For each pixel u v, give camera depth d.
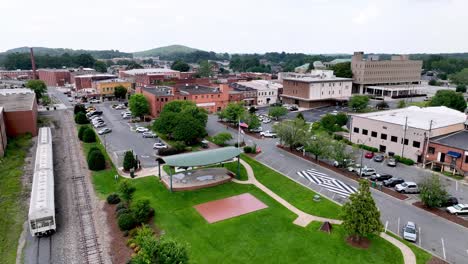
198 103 118.06
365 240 39.78
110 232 41.25
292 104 142.88
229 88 141.38
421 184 48.34
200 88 129.75
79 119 101.06
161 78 175.12
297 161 69.12
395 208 48.34
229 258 36.44
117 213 44.41
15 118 83.75
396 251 37.69
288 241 39.88
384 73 178.75
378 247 38.47
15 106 88.81
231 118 98.94
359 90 173.38
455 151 62.03
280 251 37.84
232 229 42.53
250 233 41.66
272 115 108.12
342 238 40.31
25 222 43.69
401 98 160.00
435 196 46.47
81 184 55.72
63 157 69.12
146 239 31.28
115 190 53.62
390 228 42.81
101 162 62.19
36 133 88.19
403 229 42.06
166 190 54.00
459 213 46.28
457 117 81.38
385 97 161.88
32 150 74.19
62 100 150.12
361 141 80.62
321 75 162.88
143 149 76.00
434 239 40.34
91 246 38.28
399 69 185.00
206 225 43.44
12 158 66.88
